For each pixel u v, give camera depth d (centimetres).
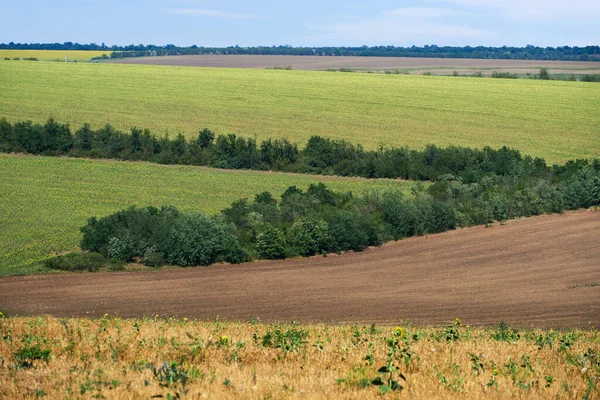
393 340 1140
